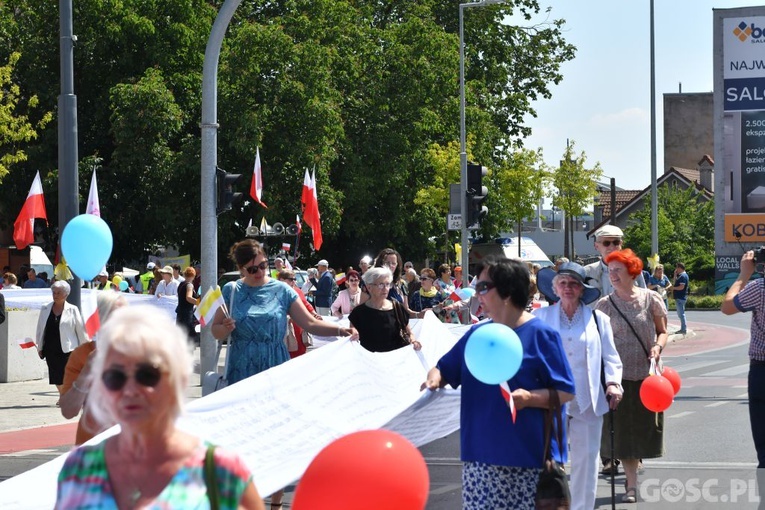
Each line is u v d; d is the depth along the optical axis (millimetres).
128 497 3221
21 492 5734
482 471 5461
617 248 10086
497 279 5562
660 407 8258
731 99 41719
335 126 39031
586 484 7789
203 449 3285
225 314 8266
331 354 7875
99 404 3236
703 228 64562
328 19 41094
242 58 38250
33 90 39250
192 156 37344
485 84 50562
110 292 7465
